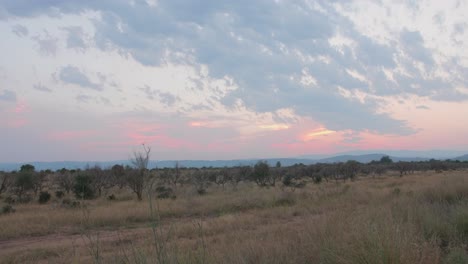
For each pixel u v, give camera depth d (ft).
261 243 24.79
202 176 163.32
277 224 44.60
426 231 26.53
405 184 110.42
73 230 51.80
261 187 130.93
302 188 117.29
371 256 17.49
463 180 60.90
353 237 20.89
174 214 66.03
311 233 26.50
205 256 18.99
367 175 240.12
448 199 48.55
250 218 53.36
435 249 20.22
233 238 33.37
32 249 37.40
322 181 181.88
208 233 41.04
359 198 68.64
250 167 166.20
